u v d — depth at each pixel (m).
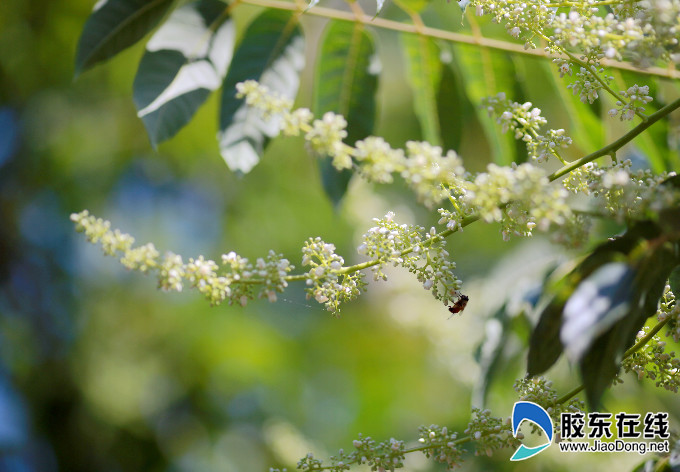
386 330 5.85
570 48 1.67
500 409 3.75
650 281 1.08
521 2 1.41
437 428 1.56
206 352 6.57
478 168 5.68
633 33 1.23
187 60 1.94
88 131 5.93
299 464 1.55
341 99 2.21
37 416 6.22
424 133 2.31
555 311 1.18
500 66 2.18
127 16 1.95
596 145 2.15
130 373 6.47
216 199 6.29
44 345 6.24
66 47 5.44
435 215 5.64
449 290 1.41
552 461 3.31
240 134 1.94
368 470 1.99
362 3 4.51
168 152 6.02
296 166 6.02
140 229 6.26
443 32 2.18
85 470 6.28
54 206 6.16
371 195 5.12
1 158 5.96
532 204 1.15
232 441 6.57
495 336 2.88
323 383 6.70
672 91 2.95
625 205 1.23
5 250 6.06
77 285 6.26
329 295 1.41
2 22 5.22
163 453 6.47
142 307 6.31
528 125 1.44
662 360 1.44
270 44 2.05
